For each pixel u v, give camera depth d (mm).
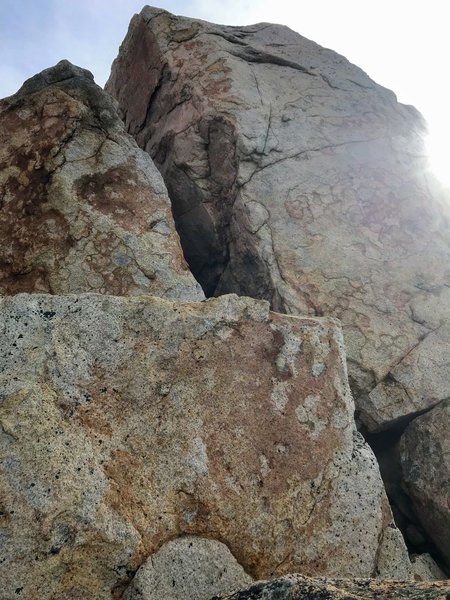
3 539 1692
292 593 1464
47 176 3197
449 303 3564
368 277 3576
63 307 2070
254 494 2064
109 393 2012
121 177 3301
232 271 3818
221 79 4234
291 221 3697
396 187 4035
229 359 2225
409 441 3182
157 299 2227
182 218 4094
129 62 4965
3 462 1771
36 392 1892
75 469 1833
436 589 1429
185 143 4082
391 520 2248
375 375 3240
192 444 2055
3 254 3047
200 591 1856
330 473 2211
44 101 3420
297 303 3416
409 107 4754
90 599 1737
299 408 2266
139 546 1832
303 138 4074
